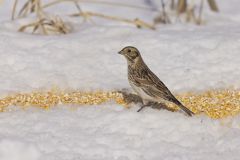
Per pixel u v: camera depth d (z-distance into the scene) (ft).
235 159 41.39
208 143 43.37
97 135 43.52
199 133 44.47
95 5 72.23
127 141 43.01
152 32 60.29
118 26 61.36
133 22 62.95
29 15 64.64
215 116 46.60
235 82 51.21
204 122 45.47
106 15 67.56
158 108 47.83
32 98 48.73
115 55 55.36
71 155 41.11
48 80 51.06
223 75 52.16
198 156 41.68
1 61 53.21
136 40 57.88
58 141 42.52
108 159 41.04
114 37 58.90
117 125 44.75
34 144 41.50
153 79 46.57
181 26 64.08
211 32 60.54
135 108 47.70
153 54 55.42
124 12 71.00
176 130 44.55
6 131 43.52
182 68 53.11
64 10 69.92
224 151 42.39
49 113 46.37
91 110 46.85
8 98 48.55
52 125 44.55
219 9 73.82
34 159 40.55
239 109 47.50
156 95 46.29
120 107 47.50
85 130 44.14
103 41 57.72
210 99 49.03
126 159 41.14
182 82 51.21
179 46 56.49
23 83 50.65
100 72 52.75
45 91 49.80
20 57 53.88
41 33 60.34
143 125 44.91
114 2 73.72
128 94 49.73
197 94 49.80
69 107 47.47
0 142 40.81
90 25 62.80
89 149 41.88
